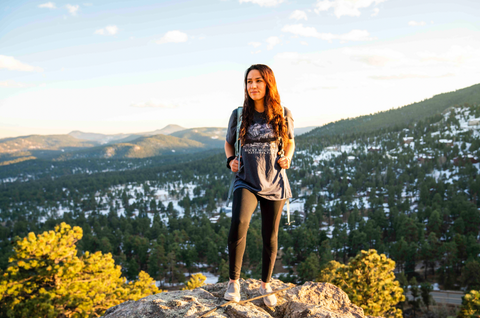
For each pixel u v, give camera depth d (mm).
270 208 2354
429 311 45938
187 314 2066
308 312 2186
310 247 76125
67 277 11711
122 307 2391
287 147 2469
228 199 2492
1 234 116750
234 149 2535
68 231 12734
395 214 97625
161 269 67500
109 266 13422
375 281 15992
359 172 170625
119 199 197750
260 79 2301
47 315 10703
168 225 123625
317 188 155875
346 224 107625
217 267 75625
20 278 11406
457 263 62875
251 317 2008
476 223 82000
